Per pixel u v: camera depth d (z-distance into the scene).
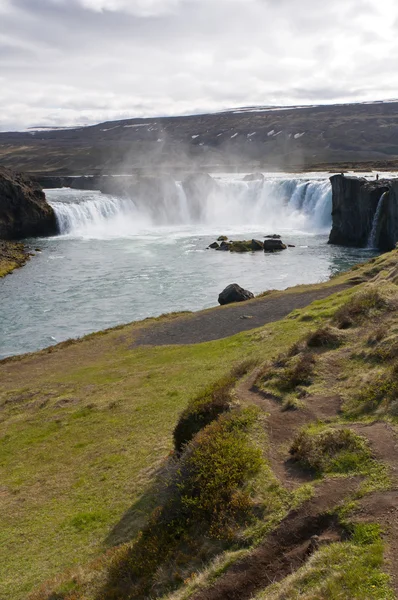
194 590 10.68
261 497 12.52
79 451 23.41
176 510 13.80
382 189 79.75
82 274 70.50
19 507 19.62
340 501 11.50
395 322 21.84
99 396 29.91
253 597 9.87
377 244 80.06
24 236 106.12
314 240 91.94
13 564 16.11
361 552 9.66
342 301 35.91
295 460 13.76
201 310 48.00
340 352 20.69
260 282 62.56
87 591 13.49
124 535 15.75
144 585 12.27
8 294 61.84
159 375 31.30
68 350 41.81
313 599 8.84
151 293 59.94
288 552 10.75
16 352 44.56
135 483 19.06
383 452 12.86
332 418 15.66
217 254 80.38
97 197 125.75
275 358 22.78
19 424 28.27
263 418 16.44
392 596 8.40
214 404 18.61
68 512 18.47
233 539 11.73
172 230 110.75
